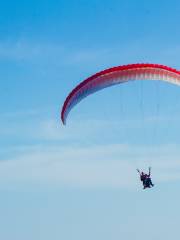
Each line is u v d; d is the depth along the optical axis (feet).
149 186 146.00
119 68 161.89
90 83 166.81
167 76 155.63
